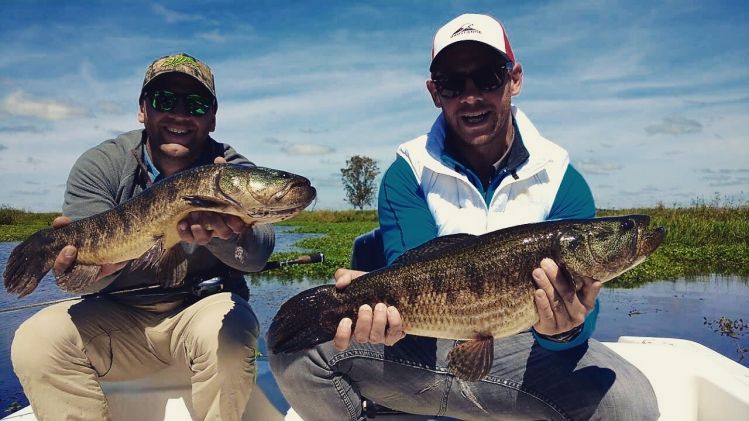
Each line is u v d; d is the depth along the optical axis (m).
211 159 1.29
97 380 1.06
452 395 0.97
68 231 1.06
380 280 0.88
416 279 0.87
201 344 1.00
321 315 0.90
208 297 1.12
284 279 4.21
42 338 1.00
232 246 1.09
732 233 6.12
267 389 1.17
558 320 0.84
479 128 1.08
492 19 1.10
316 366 0.97
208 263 1.22
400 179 1.14
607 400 0.91
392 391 0.99
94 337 1.08
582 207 1.10
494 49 1.04
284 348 0.89
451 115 1.09
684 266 4.45
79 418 1.01
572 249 0.84
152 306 1.14
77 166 1.21
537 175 1.10
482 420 1.01
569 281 0.83
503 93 1.06
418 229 1.09
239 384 0.99
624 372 0.93
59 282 1.07
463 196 1.10
